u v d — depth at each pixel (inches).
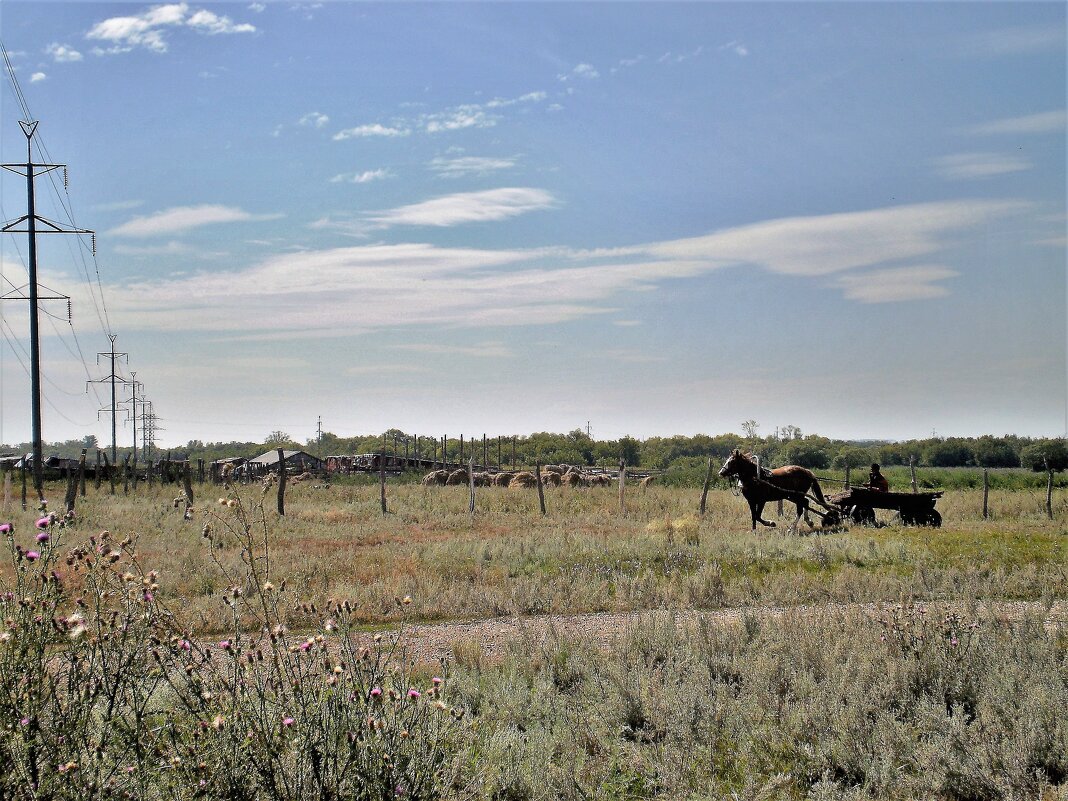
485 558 749.3
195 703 216.1
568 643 411.8
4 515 1096.2
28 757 177.2
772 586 598.9
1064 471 2605.8
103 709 213.3
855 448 3659.0
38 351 1792.6
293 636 385.4
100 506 1264.8
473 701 331.9
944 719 303.9
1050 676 336.5
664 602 569.3
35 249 1800.0
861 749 281.1
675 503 1409.9
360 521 1148.5
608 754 288.0
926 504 983.0
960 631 385.7
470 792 233.3
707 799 254.1
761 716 314.0
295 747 200.2
